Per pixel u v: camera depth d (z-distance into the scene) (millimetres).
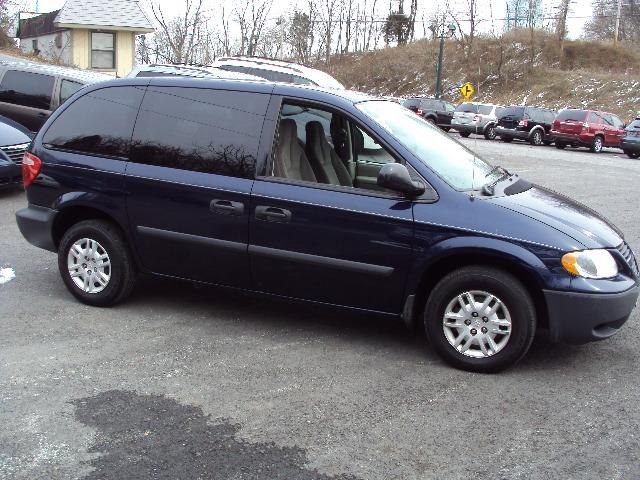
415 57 59625
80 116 5770
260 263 5137
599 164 22547
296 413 4043
